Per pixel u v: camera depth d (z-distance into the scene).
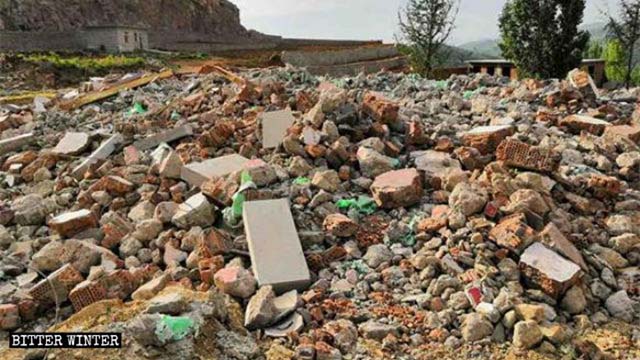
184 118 10.14
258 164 7.15
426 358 4.71
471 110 9.67
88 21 53.91
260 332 4.98
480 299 5.14
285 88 10.81
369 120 8.23
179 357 4.39
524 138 7.95
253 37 63.78
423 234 6.05
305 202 6.59
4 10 47.06
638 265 6.06
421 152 7.69
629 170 7.50
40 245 6.53
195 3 66.38
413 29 26.38
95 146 9.19
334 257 5.95
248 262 5.91
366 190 6.98
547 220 6.19
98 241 6.58
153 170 7.69
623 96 10.78
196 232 6.25
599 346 4.91
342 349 4.79
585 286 5.55
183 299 4.80
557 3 25.17
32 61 31.28
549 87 10.83
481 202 6.08
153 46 50.22
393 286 5.55
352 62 34.94
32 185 8.28
